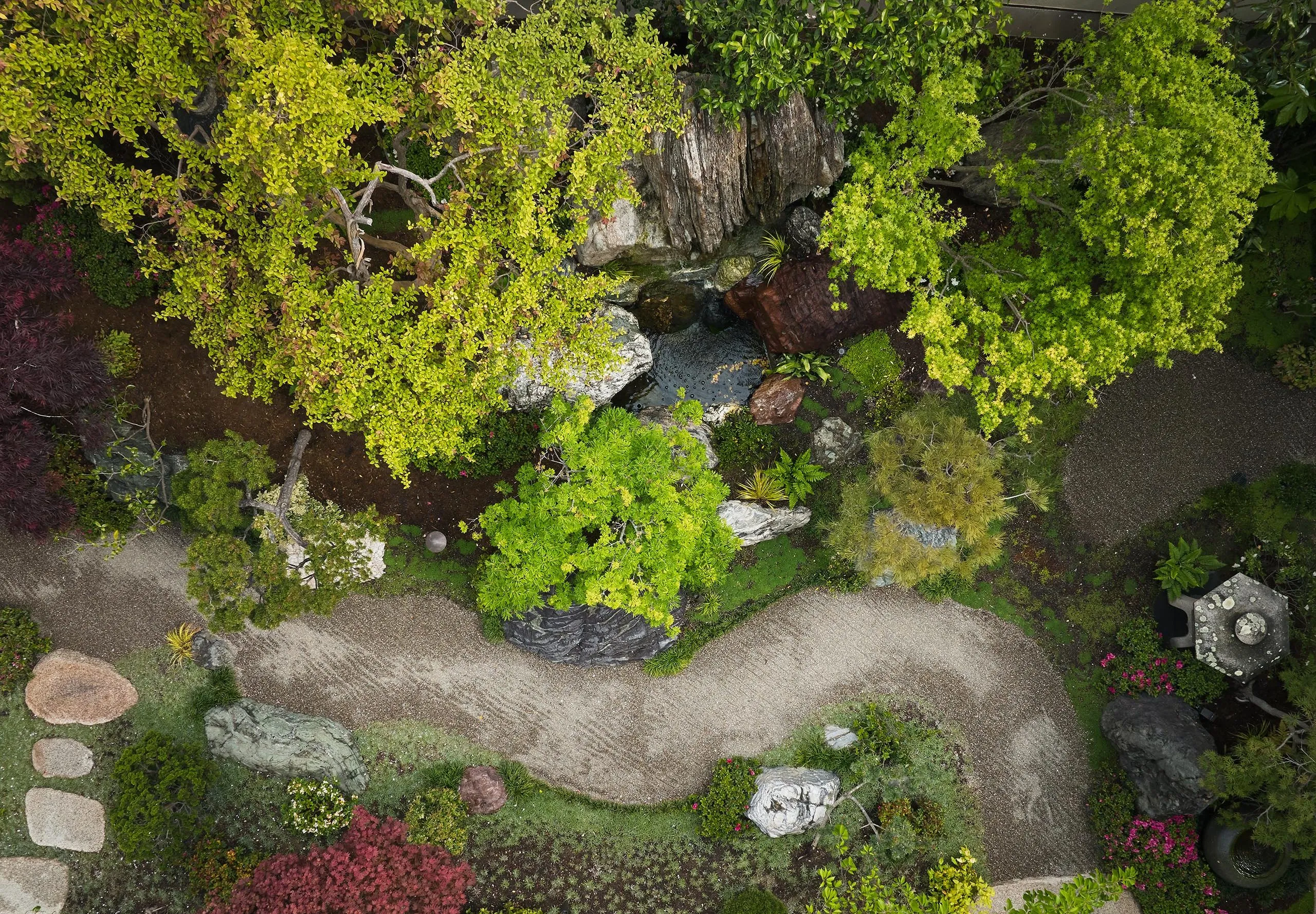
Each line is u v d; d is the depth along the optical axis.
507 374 16.11
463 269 14.28
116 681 19.47
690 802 20.36
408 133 16.97
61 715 19.20
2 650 18.78
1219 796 18.69
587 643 19.66
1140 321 15.39
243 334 15.51
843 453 20.95
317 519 19.16
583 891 20.05
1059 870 20.58
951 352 14.78
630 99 15.19
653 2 16.94
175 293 16.59
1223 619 19.44
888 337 20.80
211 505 17.17
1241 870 19.33
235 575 17.12
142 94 13.27
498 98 14.12
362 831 17.53
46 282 16.59
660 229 18.42
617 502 16.19
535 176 14.00
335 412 15.61
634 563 15.84
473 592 20.41
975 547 18.81
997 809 20.73
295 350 14.74
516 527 16.95
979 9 14.73
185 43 14.16
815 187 18.84
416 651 20.31
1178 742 19.19
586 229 15.23
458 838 19.17
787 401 20.70
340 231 18.56
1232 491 20.83
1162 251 13.87
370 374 15.45
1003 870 20.58
